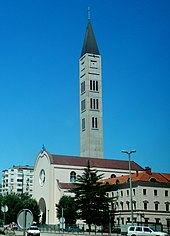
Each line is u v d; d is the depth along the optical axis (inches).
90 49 6643.7
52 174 5413.4
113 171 5782.5
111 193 4847.4
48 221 5211.6
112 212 3698.3
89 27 6835.6
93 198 3565.5
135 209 4347.9
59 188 5226.4
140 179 4503.0
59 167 5477.4
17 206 5034.5
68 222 4525.1
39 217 5280.5
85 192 3592.5
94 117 6333.7
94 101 6412.4
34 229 2674.7
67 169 5511.8
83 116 6412.4
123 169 5861.2
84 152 6230.3
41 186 5605.3
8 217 4960.6
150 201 4362.7
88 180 3659.0
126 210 4483.3
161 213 4372.5
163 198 4448.8
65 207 4618.6
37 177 5782.5
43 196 5492.1
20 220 684.1
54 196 5329.7
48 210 5265.8
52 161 5462.6
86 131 6250.0
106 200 3609.7
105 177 5698.8
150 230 2375.7
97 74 6555.1
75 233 3747.5
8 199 5068.9
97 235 3250.5
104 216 3580.2
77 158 5787.4
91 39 6742.1
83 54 6707.7
